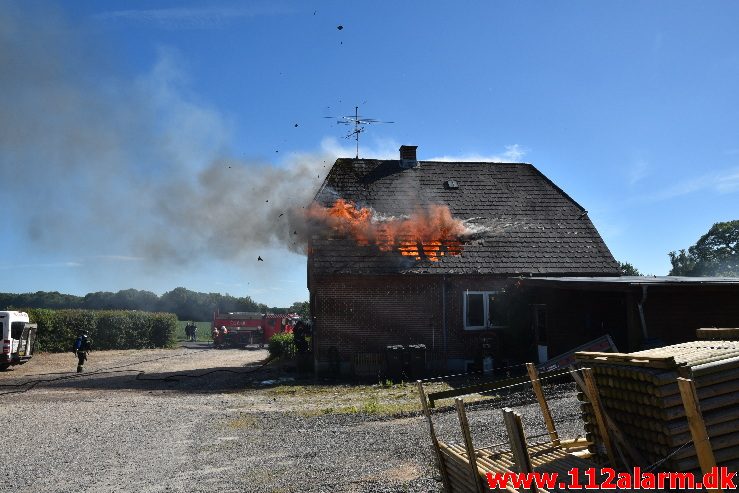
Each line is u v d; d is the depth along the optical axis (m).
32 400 14.09
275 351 24.48
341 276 18.44
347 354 18.19
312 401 13.43
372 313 18.48
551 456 5.29
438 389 14.77
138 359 27.39
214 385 16.69
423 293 18.80
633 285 13.12
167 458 8.32
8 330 22.16
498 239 20.33
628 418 4.75
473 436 8.76
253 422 10.85
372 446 8.67
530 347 18.31
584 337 16.30
